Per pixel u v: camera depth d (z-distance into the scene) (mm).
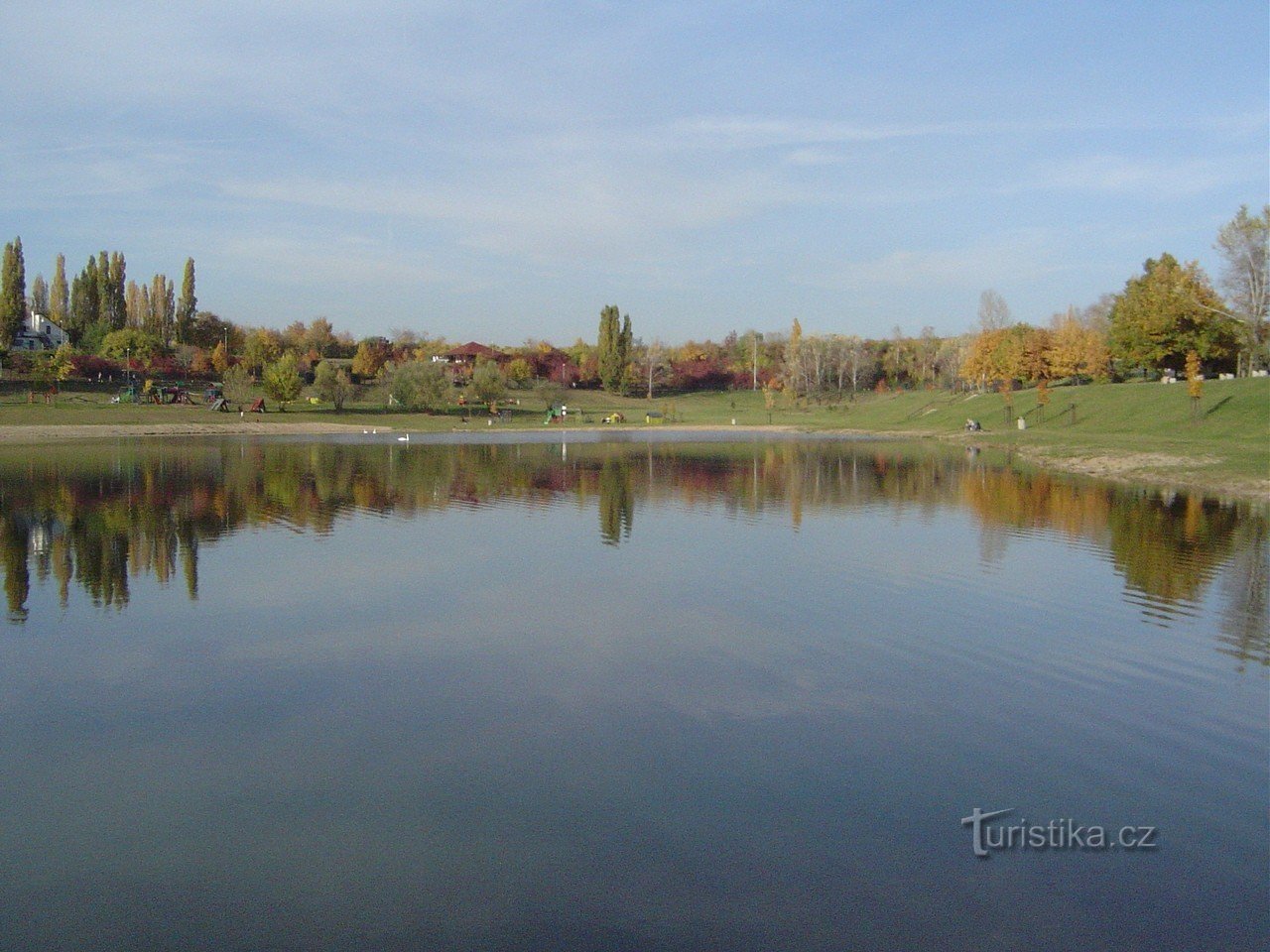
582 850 9305
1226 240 67812
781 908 8367
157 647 15773
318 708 13023
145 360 123062
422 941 7918
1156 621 17203
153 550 23969
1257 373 77938
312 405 113750
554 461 53594
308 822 9852
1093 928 8125
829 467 49625
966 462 52781
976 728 12281
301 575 21125
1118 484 40094
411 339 192125
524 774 10984
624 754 11508
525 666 14773
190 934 8016
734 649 15633
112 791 10578
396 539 25734
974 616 17594
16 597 19062
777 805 10227
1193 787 10656
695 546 24766
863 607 18328
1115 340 86500
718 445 70312
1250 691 13570
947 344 149500
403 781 10781
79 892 8656
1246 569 21594
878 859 9180
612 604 18594
